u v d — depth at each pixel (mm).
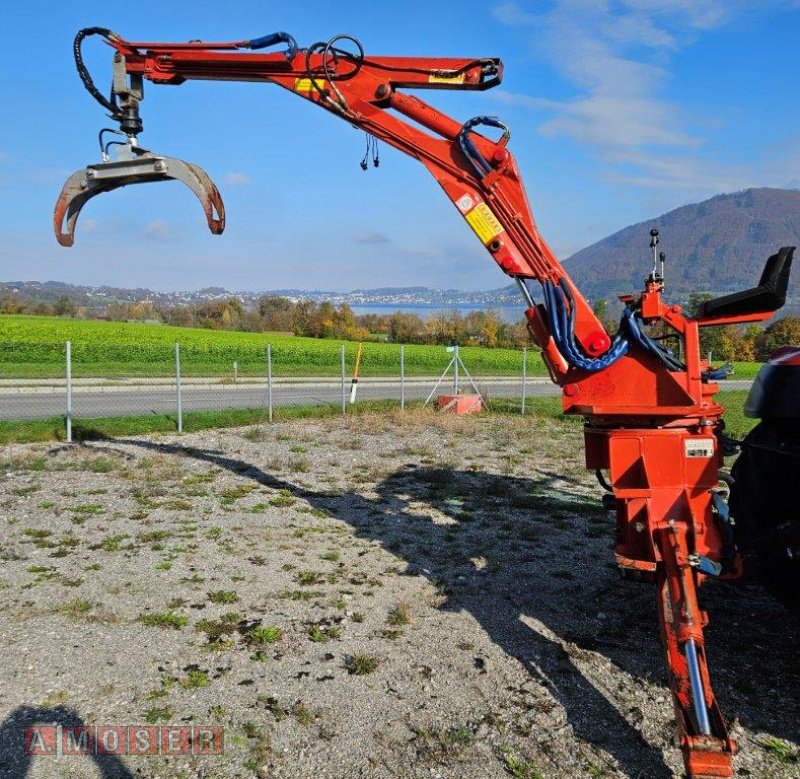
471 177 4762
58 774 3324
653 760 3557
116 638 4668
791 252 4070
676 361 4426
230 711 3871
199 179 5598
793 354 4711
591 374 4465
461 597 5637
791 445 4617
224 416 15539
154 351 31625
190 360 33344
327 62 5133
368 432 14047
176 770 3385
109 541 6648
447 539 7148
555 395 26172
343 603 5387
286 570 6078
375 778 3361
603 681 4324
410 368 38031
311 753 3535
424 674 4352
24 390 21594
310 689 4125
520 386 30891
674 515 4070
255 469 10258
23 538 6723
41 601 5242
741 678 4434
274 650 4590
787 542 4285
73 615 4988
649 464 4141
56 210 5941
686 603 3609
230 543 6754
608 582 6055
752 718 3967
